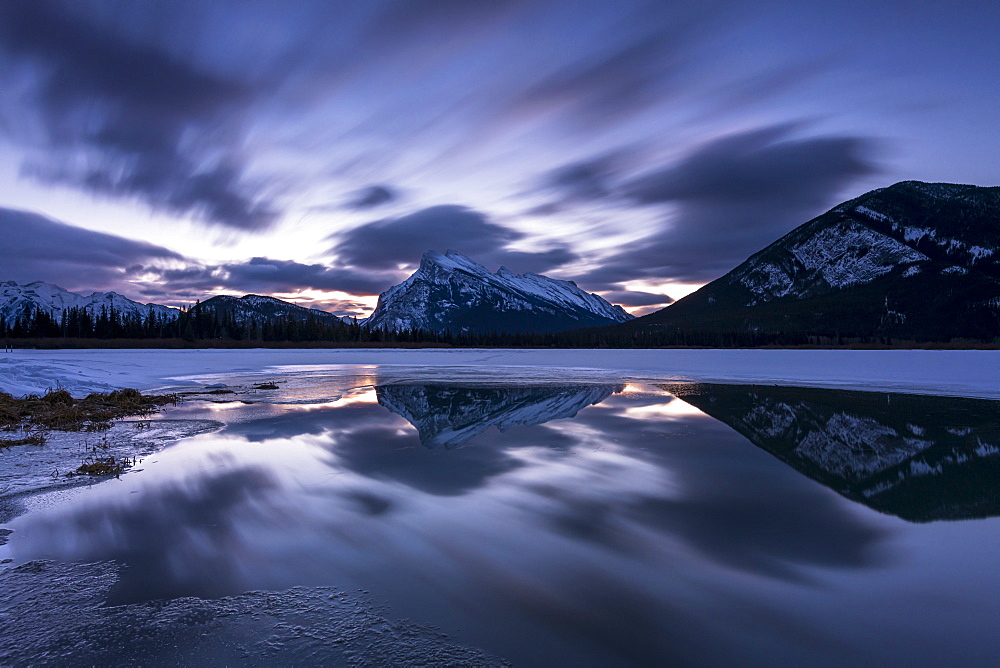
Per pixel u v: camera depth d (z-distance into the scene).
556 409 18.52
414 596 5.04
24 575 5.38
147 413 16.86
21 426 13.86
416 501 7.91
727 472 9.81
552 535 6.62
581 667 3.99
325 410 17.94
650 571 5.64
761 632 4.50
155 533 6.53
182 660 4.04
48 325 104.25
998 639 4.41
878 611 4.86
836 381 29.36
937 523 7.18
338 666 3.98
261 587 5.20
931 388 25.38
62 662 4.00
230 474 9.29
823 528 6.96
